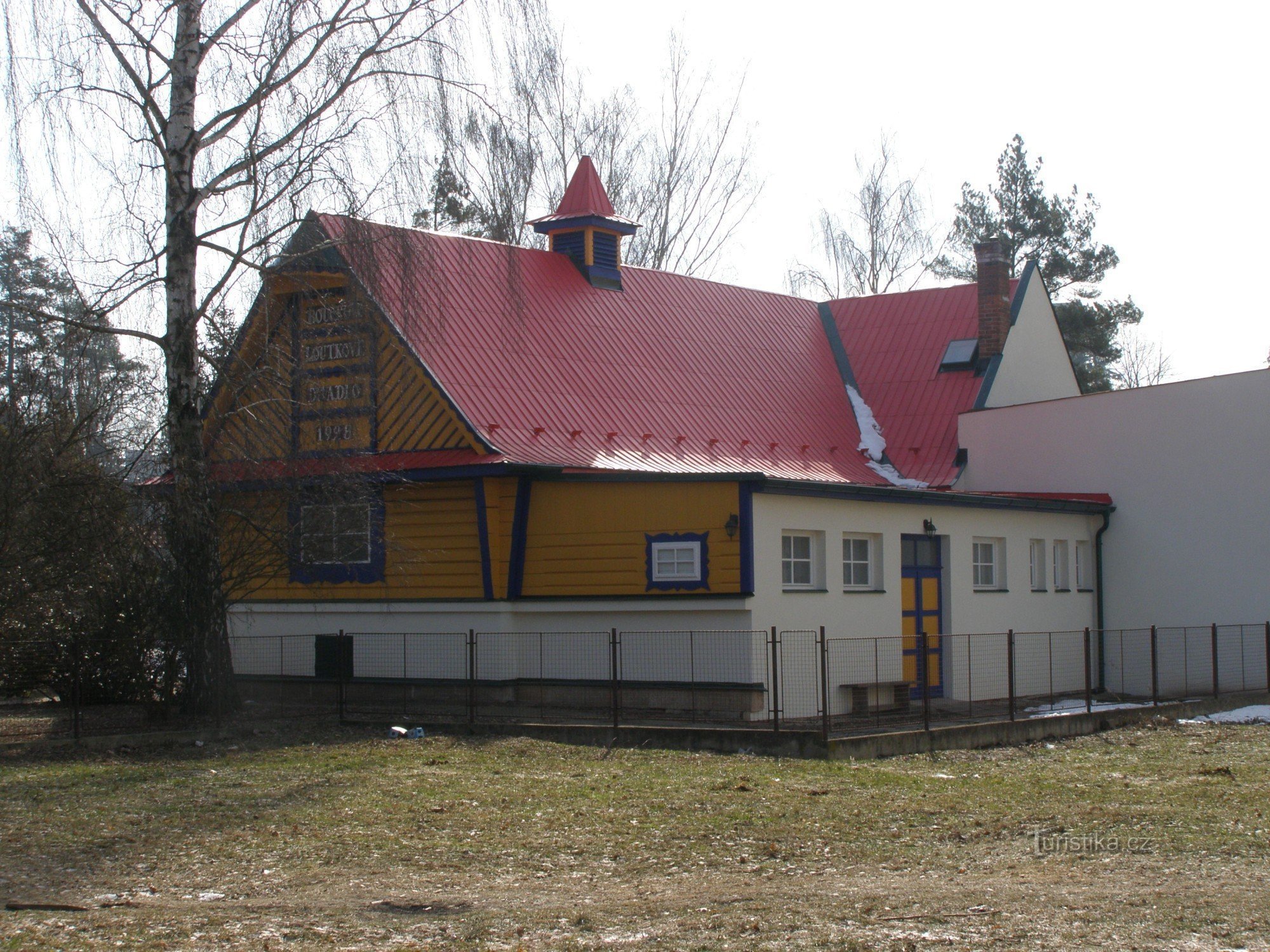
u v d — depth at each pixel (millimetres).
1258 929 8766
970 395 31234
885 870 10914
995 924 8945
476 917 9297
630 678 21203
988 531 25188
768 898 9812
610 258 30047
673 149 50344
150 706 20031
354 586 23719
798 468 27453
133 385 20656
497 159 21516
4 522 18250
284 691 24234
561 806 13508
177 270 19641
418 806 13461
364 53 19297
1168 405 27672
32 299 19688
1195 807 13742
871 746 17484
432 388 22844
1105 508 27922
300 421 21422
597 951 8422
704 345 30156
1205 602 27031
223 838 11992
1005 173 53281
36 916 9352
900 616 23141
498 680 21969
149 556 20219
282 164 18953
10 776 15250
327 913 9445
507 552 22141
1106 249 52062
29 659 20141
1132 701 25094
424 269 20734
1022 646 25734
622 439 24734
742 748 17438
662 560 20938
